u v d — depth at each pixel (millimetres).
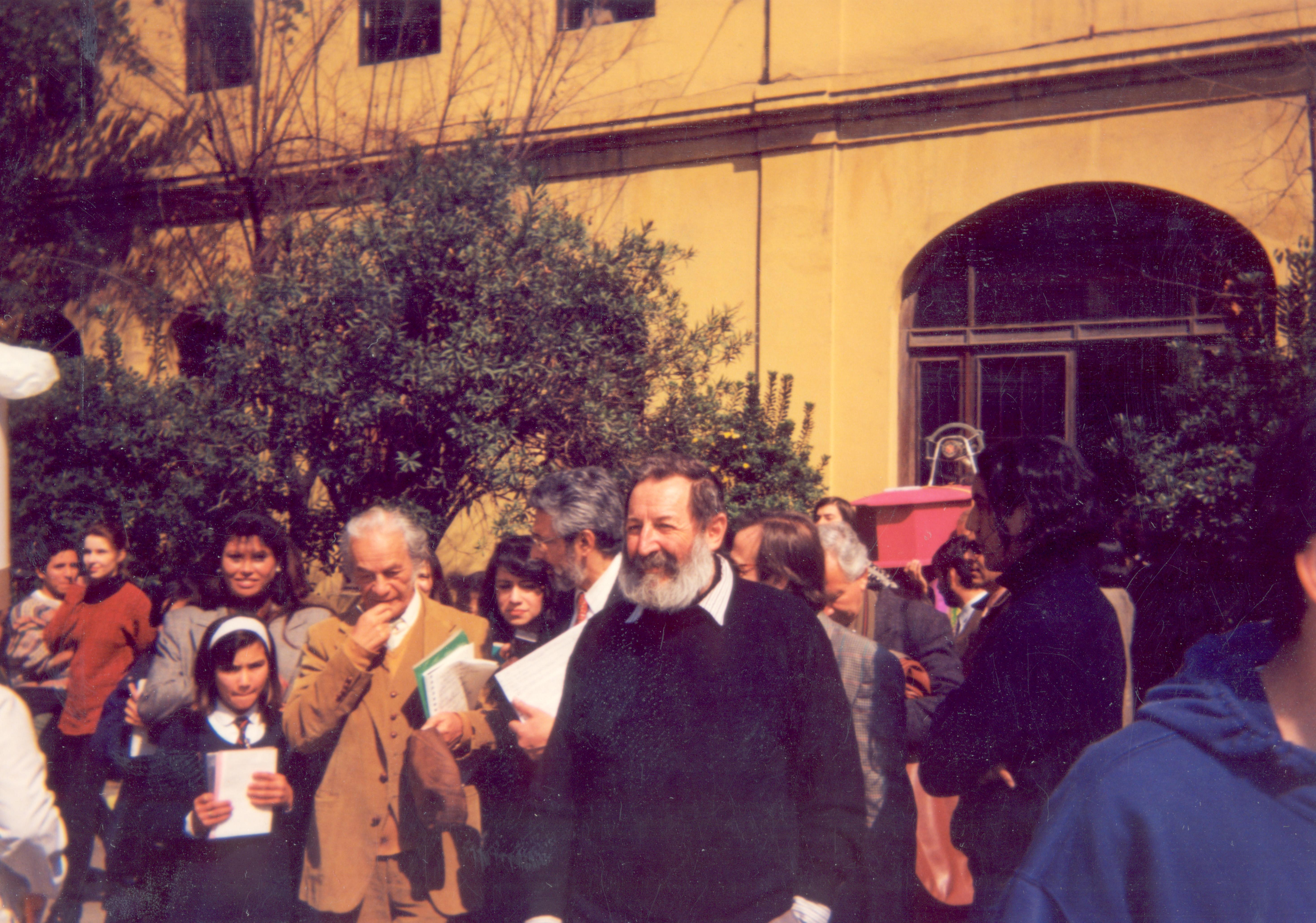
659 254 5320
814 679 1956
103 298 6836
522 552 3191
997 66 5406
